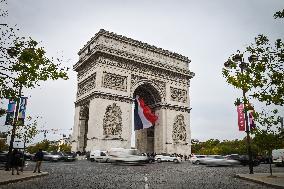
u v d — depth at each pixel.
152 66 83.69
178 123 85.31
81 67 86.00
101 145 68.44
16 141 43.59
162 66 85.50
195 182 24.59
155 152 82.62
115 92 74.69
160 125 83.06
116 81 75.94
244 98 20.77
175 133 83.81
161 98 84.50
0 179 23.28
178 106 86.50
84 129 80.38
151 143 88.56
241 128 38.22
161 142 81.25
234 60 20.78
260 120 29.95
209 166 54.75
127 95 76.62
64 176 29.67
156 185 21.83
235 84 20.58
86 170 38.72
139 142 90.56
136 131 92.75
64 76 19.05
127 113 75.12
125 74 78.00
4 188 19.59
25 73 18.05
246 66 20.78
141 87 85.62
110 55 76.31
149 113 82.56
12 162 28.70
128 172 35.94
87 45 85.12
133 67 80.25
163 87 85.81
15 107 35.19
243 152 147.00
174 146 82.25
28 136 44.69
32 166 46.25
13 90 18.30
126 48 81.19
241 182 25.55
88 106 77.25
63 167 44.66
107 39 78.62
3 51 18.00
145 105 84.12
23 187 20.17
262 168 50.03
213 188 20.50
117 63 77.38
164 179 26.91
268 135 29.56
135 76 80.25
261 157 75.62
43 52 18.42
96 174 32.38
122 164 55.19
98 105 70.88
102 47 74.56
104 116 71.19
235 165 57.53
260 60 19.88
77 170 38.66
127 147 72.50
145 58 82.00
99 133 68.94
